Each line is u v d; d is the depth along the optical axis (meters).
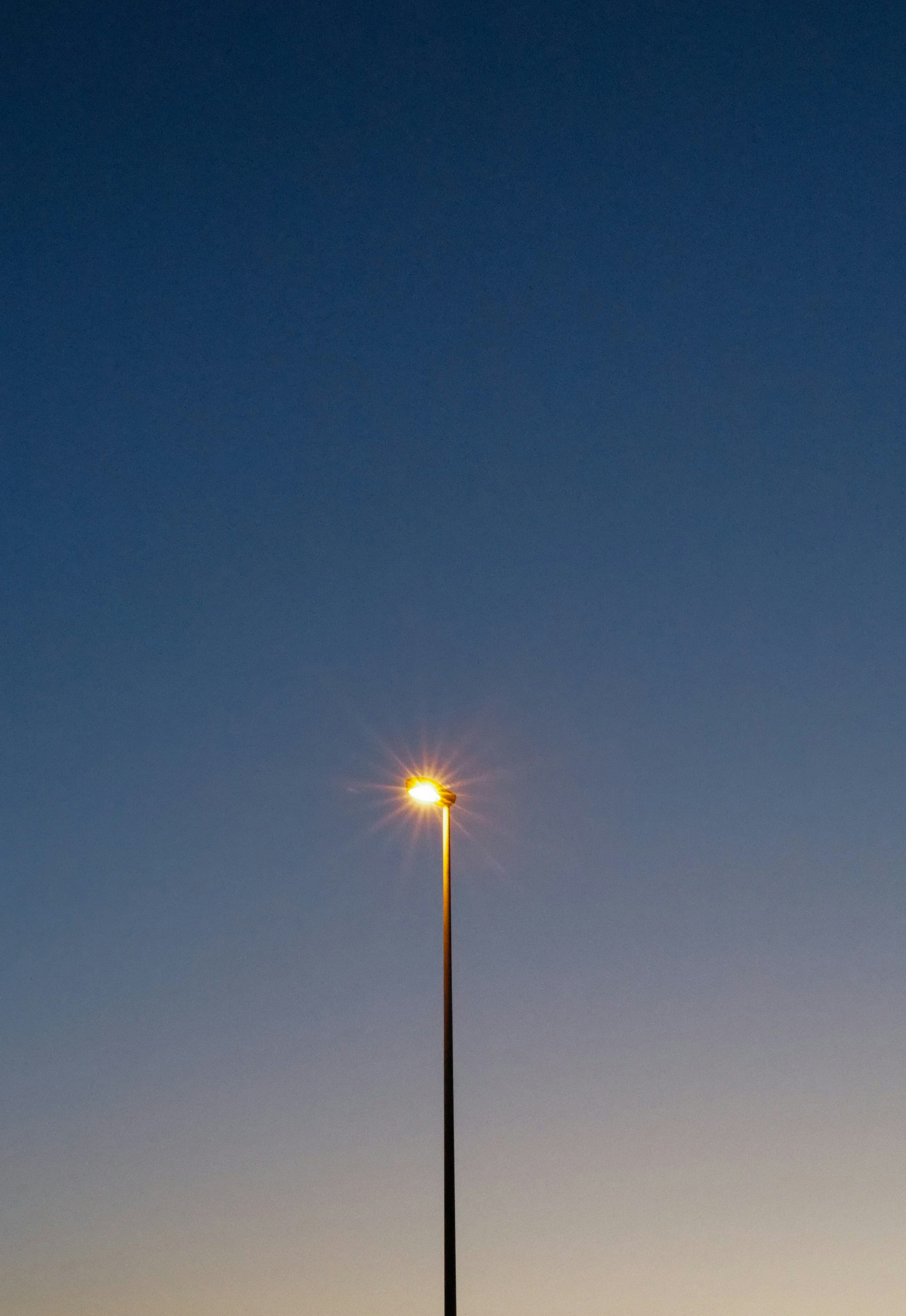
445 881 24.25
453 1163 21.36
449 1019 22.73
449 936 23.59
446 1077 22.08
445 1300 20.25
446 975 23.20
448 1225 20.77
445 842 24.70
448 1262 20.47
